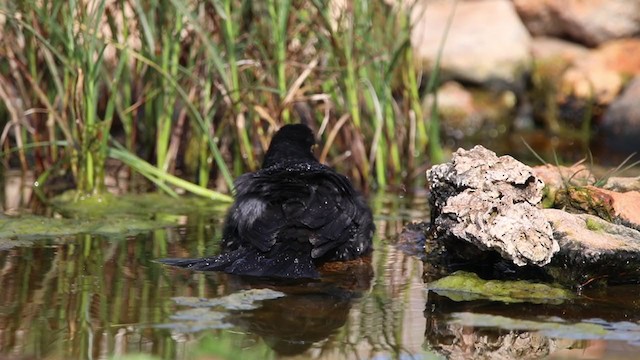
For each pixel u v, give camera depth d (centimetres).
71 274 884
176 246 1002
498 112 1909
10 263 921
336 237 919
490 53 1923
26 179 1380
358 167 1402
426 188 1414
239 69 1317
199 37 1339
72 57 1217
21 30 1339
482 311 792
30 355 661
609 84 1881
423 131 1514
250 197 946
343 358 670
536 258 848
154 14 1339
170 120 1337
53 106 1345
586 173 1116
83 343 688
